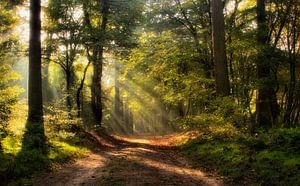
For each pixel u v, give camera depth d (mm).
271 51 17719
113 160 16312
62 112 21359
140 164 14695
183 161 16344
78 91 28531
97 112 32344
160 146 25438
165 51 25516
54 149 16656
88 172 13125
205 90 23016
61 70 44281
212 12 20578
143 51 26188
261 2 19453
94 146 23234
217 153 15516
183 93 24688
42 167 13539
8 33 24578
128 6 29609
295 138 12992
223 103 17484
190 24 27453
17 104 19109
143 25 30719
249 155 13555
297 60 19812
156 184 10461
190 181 11180
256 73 19766
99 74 32281
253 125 17156
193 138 22781
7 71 24750
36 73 19094
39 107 19047
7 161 12133
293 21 18797
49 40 25625
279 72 20547
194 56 25328
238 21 23172
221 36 20250
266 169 11422
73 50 26297
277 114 20297
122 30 29828
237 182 11008
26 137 15680
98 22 32031
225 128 17219
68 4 25375
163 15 28531
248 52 18047
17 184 10914
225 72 20031
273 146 13461
